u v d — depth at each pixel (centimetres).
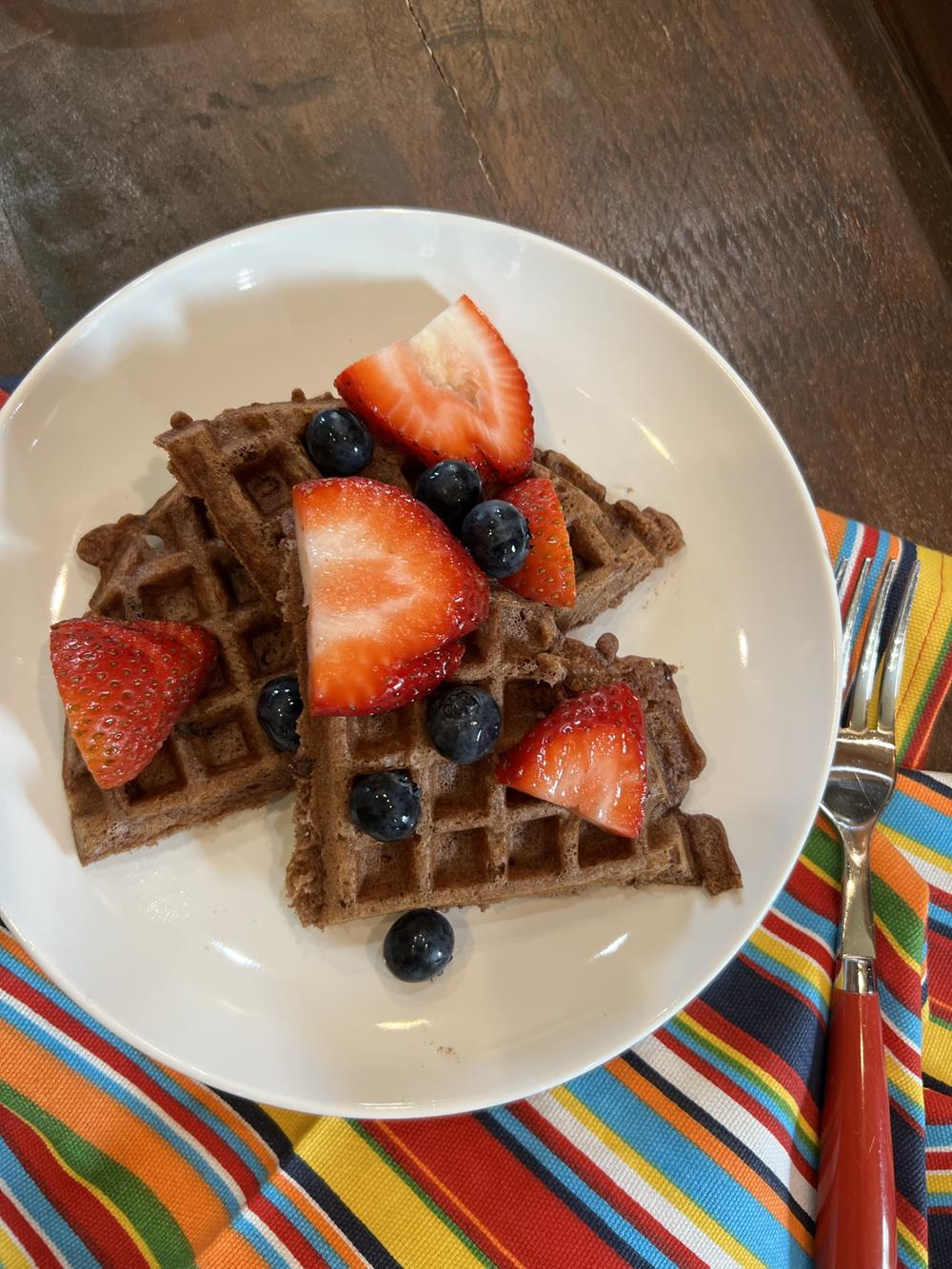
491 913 27
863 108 35
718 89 34
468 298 28
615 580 28
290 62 33
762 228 34
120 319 28
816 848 29
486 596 25
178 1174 26
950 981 29
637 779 25
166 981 26
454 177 33
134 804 25
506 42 34
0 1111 26
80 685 24
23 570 27
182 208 32
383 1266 25
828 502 33
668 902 27
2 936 27
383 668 24
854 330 34
